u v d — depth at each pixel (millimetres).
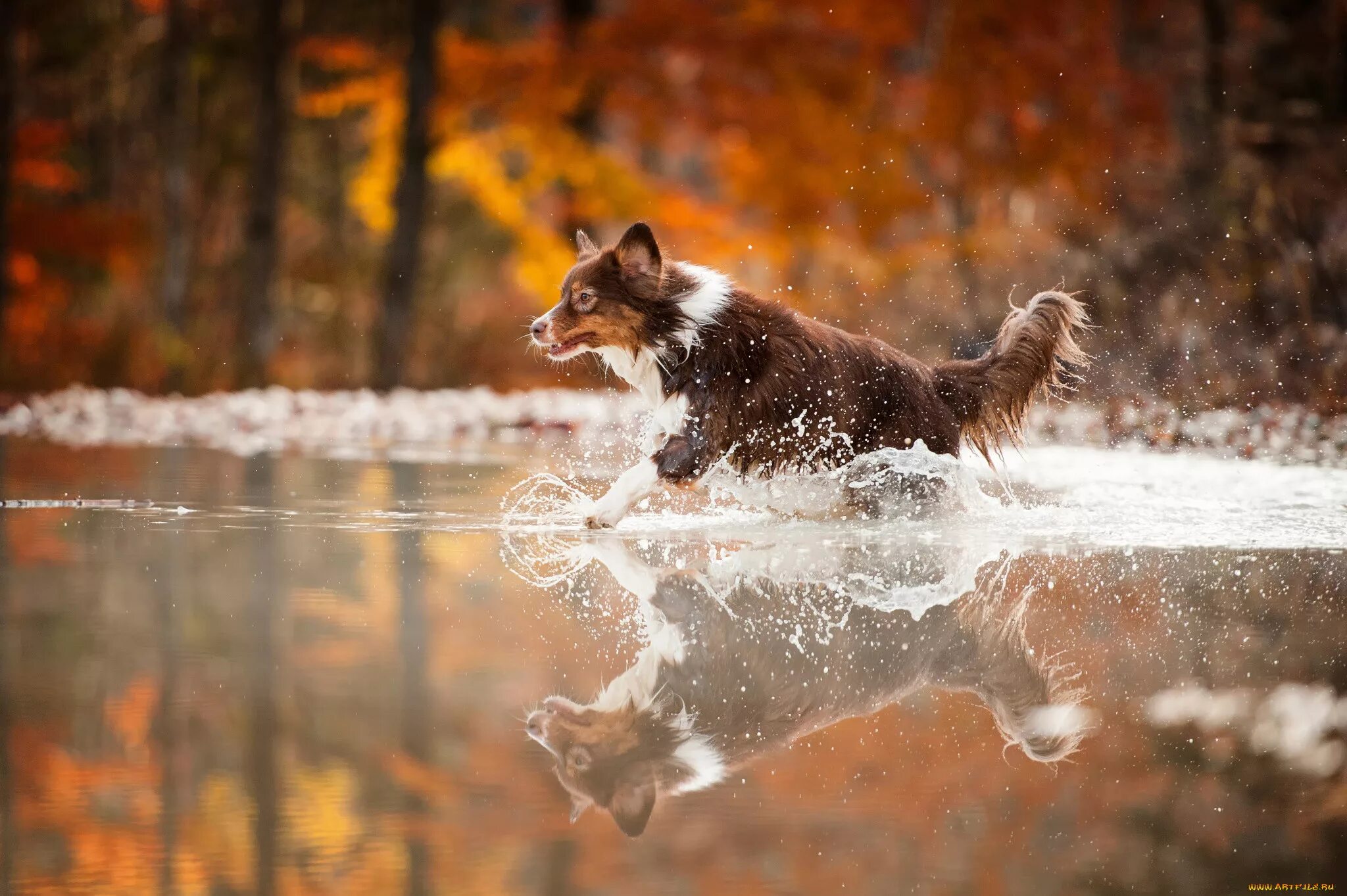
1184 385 28344
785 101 49938
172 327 45188
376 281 53594
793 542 12359
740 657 7941
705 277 14281
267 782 5621
